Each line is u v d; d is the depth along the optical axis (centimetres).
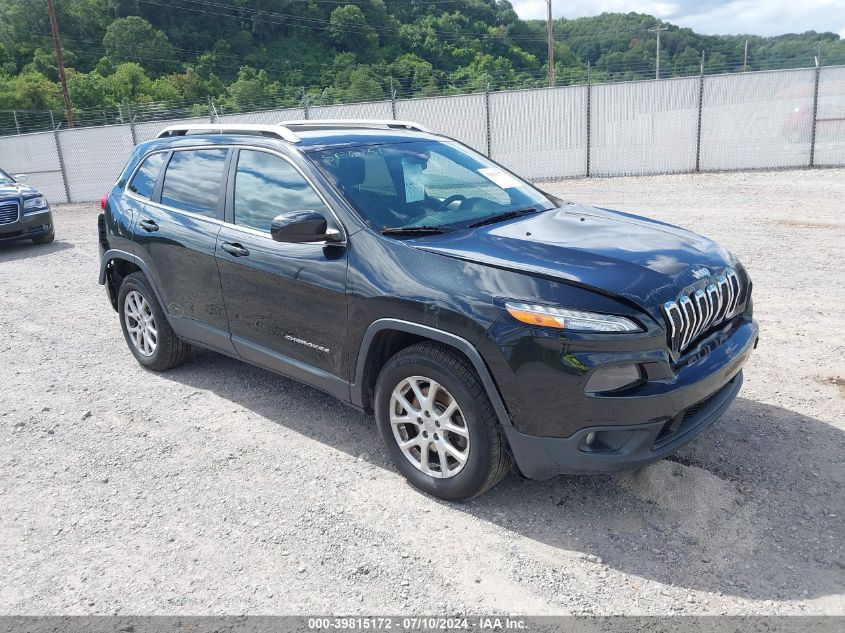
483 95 1855
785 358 513
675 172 1803
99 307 766
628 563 298
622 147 1820
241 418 456
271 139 426
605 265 316
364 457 398
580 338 290
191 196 469
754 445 390
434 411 340
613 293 297
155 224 485
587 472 304
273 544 322
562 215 402
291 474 384
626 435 301
